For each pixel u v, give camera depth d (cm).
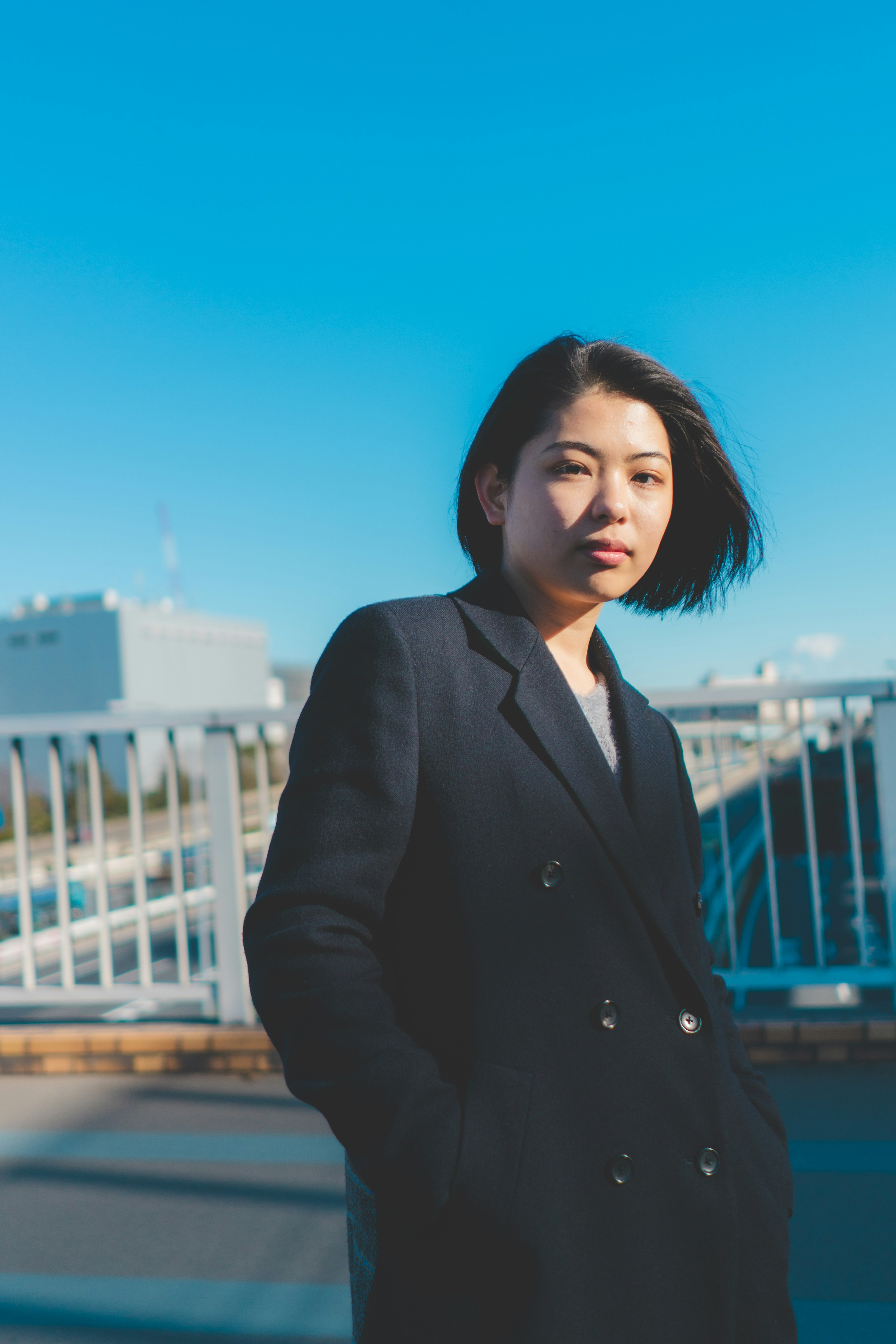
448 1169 71
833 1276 198
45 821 4747
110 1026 358
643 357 90
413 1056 74
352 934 79
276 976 77
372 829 79
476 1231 71
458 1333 72
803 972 336
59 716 367
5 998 367
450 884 78
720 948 680
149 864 2470
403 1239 76
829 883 1432
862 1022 318
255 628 11356
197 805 412
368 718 81
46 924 1845
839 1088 299
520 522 90
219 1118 295
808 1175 241
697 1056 80
